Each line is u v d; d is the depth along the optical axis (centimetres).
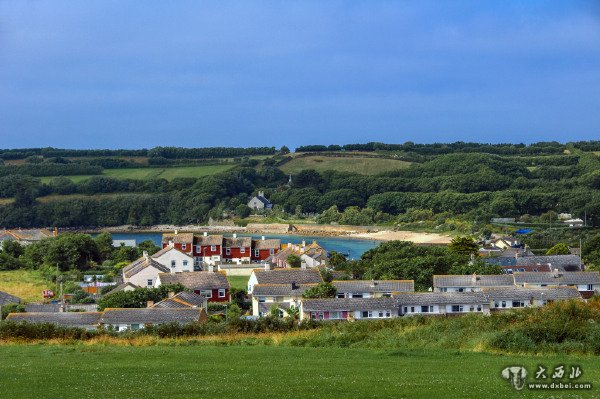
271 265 19238
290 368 6241
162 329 8912
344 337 8125
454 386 5375
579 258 17788
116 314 11062
